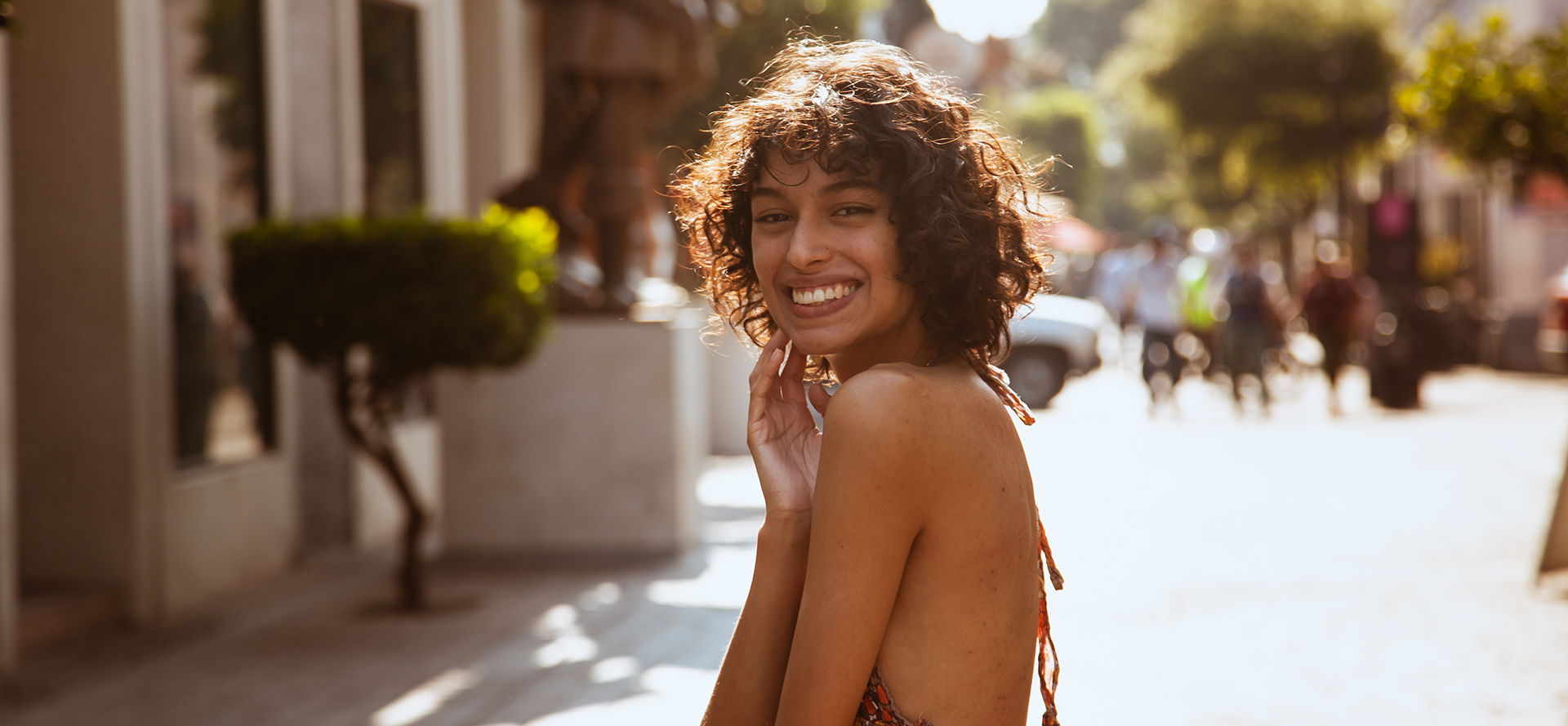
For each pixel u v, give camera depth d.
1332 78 31.67
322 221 6.86
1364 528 8.97
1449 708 5.07
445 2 10.98
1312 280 17.00
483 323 6.78
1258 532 8.91
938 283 1.64
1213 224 51.72
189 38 7.77
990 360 1.74
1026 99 65.00
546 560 8.79
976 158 1.70
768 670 1.72
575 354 8.80
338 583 8.19
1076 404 19.61
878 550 1.53
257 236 6.82
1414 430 14.78
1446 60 10.04
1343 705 5.15
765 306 1.93
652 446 8.79
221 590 7.80
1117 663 5.84
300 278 6.73
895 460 1.53
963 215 1.66
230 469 7.97
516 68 12.58
